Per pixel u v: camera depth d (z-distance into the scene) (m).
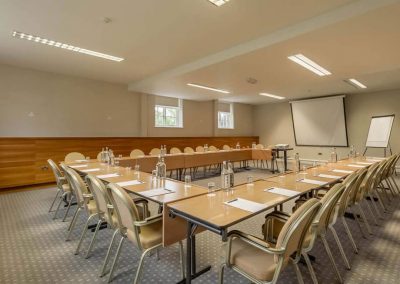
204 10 2.99
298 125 9.94
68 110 6.17
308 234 1.65
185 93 7.73
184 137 8.31
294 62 4.47
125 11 3.01
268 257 1.48
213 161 6.38
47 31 3.56
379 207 3.81
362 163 4.37
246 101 10.47
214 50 4.34
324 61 4.41
